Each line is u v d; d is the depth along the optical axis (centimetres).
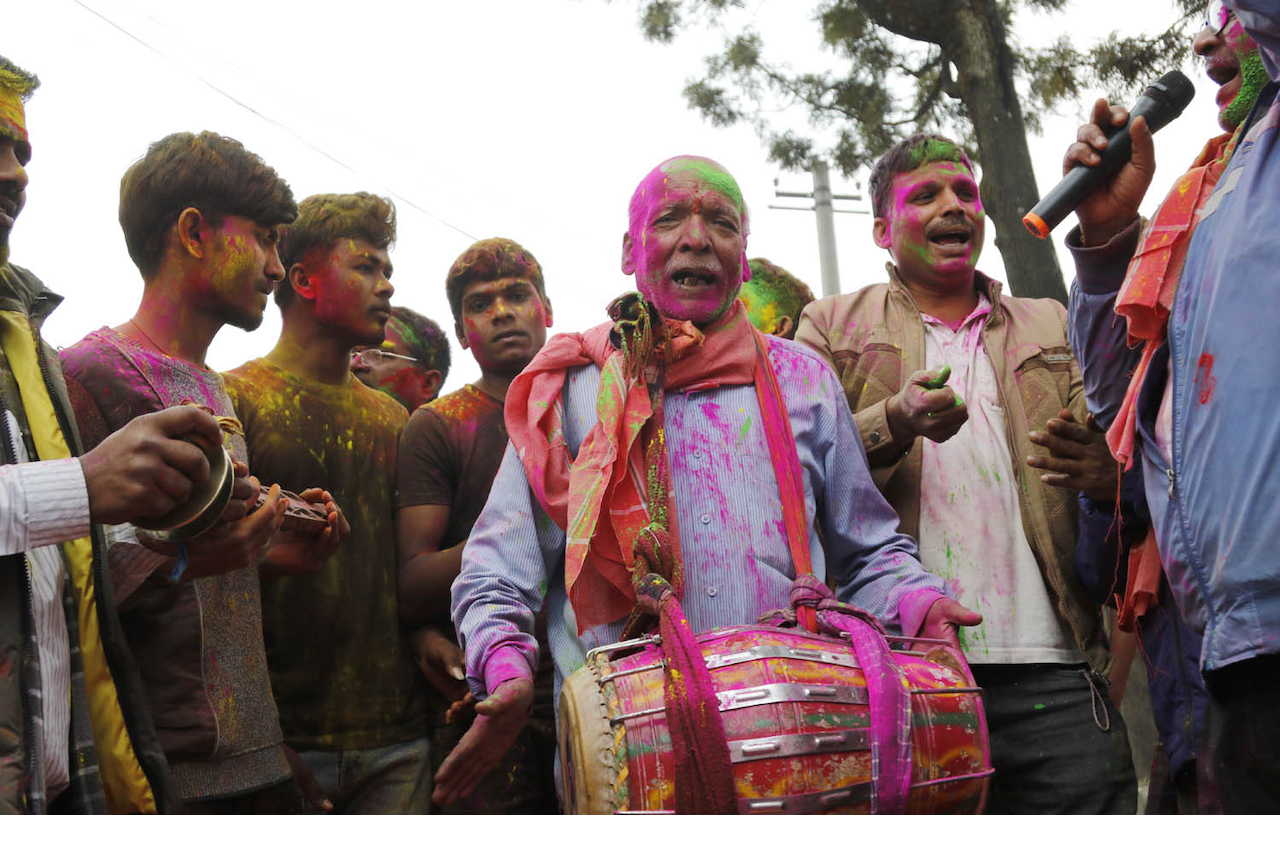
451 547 299
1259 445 165
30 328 192
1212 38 207
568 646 221
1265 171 176
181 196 244
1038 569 252
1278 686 164
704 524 210
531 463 219
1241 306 171
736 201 233
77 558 181
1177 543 180
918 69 741
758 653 168
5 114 188
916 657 186
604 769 161
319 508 246
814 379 235
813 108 758
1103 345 224
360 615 286
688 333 220
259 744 229
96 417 221
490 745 188
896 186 283
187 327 246
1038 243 629
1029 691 246
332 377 308
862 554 229
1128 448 197
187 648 217
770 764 158
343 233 307
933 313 280
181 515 168
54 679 169
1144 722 399
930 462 257
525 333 332
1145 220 219
